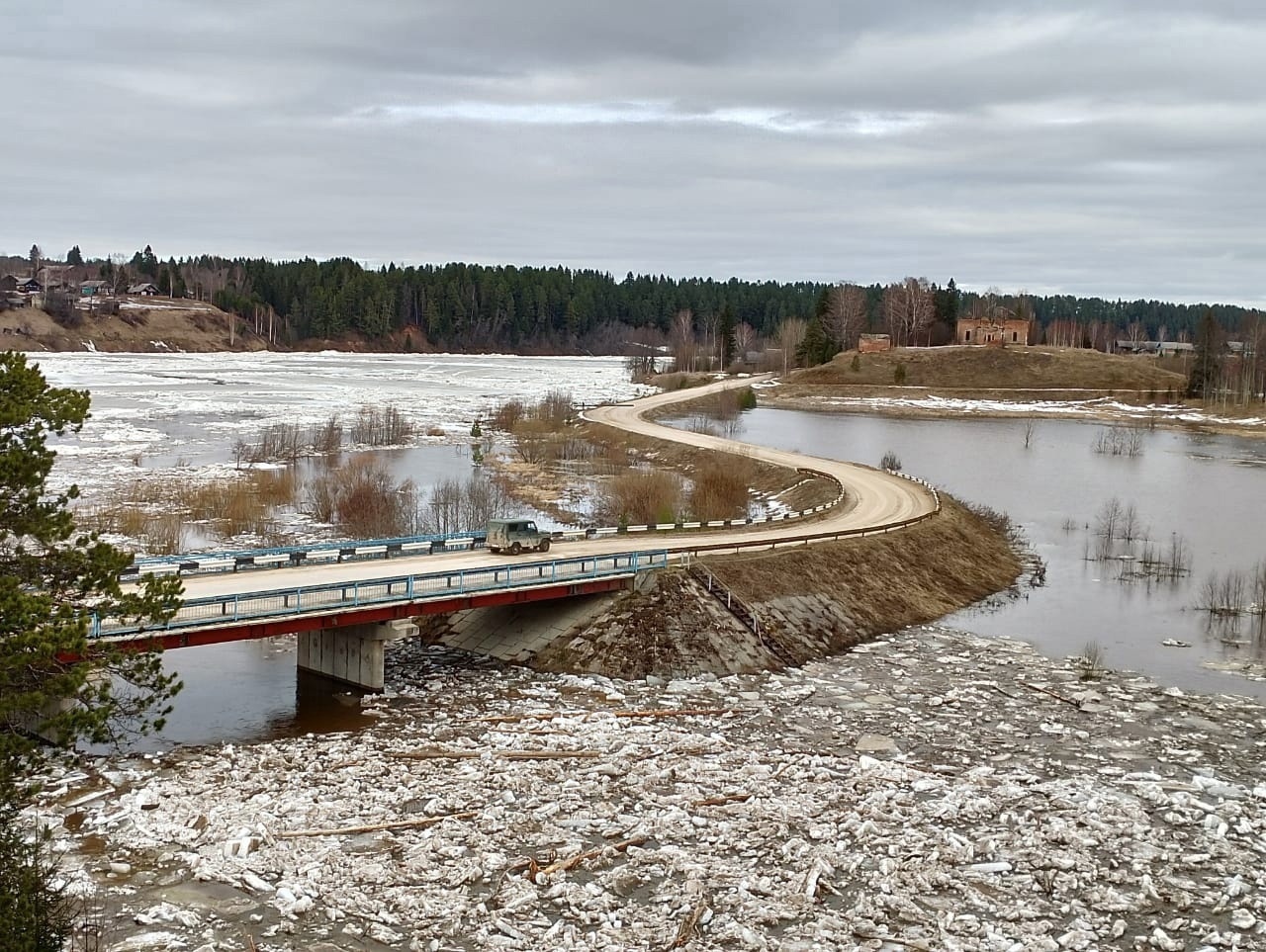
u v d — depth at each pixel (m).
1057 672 54.72
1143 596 70.31
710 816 37.78
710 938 30.55
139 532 75.25
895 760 43.22
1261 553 82.31
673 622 54.94
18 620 26.16
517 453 123.12
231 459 112.12
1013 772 42.12
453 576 52.28
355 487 87.56
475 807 37.91
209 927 30.39
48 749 40.44
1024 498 104.56
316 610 46.59
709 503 85.88
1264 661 57.12
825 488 91.62
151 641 34.97
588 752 42.78
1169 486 112.56
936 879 34.00
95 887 32.06
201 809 36.84
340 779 39.72
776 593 59.81
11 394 28.11
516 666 53.88
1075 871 34.81
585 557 55.75
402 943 30.08
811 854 35.12
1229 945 31.08
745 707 49.03
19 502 28.41
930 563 71.00
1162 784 41.41
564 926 30.83
